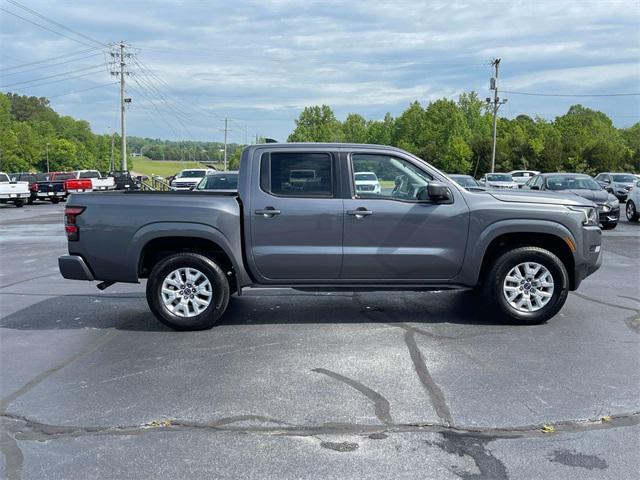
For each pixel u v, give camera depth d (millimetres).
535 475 3543
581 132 92062
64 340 6402
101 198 6699
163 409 4523
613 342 6102
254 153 6699
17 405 4645
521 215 6598
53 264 12062
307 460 3738
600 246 6910
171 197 6645
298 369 5348
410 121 102062
